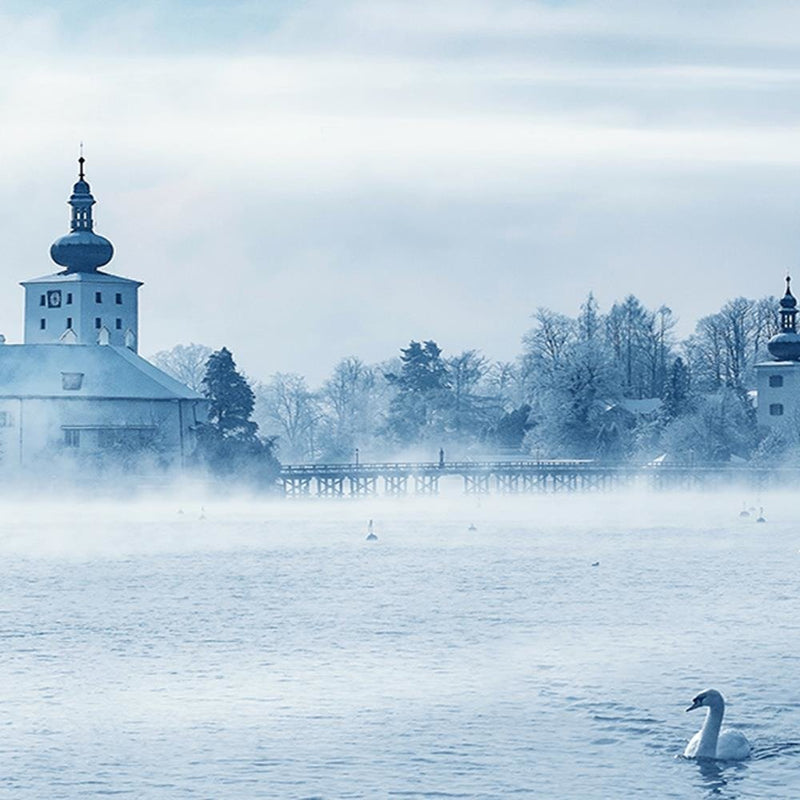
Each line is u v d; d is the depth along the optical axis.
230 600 157.38
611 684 106.50
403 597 158.88
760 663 113.75
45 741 93.81
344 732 94.75
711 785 82.56
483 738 92.50
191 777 86.25
